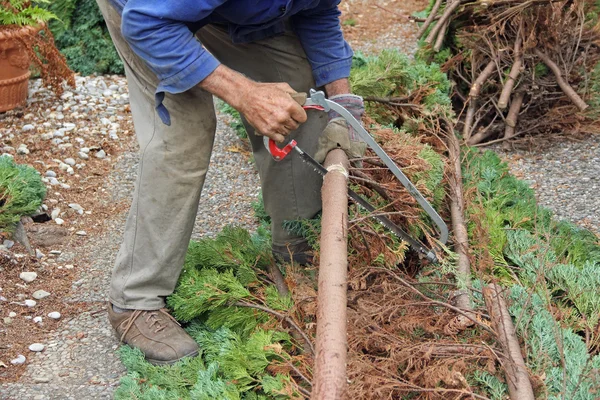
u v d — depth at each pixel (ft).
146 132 8.00
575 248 9.71
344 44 8.84
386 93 12.64
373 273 8.48
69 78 16.03
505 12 14.57
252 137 9.13
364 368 6.75
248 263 9.05
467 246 9.25
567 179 13.21
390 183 8.72
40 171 13.28
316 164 7.57
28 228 11.31
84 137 14.70
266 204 9.52
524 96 15.37
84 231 11.60
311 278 8.84
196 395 7.05
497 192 11.10
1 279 10.05
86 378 8.14
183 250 8.33
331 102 7.18
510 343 7.10
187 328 8.62
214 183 13.30
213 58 7.14
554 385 6.79
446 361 6.79
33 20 14.76
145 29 6.84
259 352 7.36
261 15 7.44
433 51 15.93
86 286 10.08
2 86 14.97
